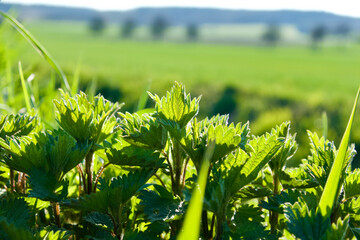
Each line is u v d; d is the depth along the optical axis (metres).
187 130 0.62
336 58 69.00
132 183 0.61
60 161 0.57
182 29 118.56
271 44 103.25
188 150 0.57
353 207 0.58
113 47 78.06
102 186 0.62
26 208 0.55
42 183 0.55
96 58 54.31
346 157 0.56
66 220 0.70
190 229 0.31
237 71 47.97
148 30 115.69
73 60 47.28
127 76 30.67
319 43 100.25
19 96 2.11
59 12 122.25
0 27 2.59
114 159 0.62
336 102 20.98
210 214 0.65
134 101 16.06
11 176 0.68
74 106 0.61
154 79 30.28
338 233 0.45
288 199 0.61
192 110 0.60
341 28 122.62
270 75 44.62
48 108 1.99
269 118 15.13
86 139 0.62
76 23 122.44
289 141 0.65
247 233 0.56
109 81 23.91
